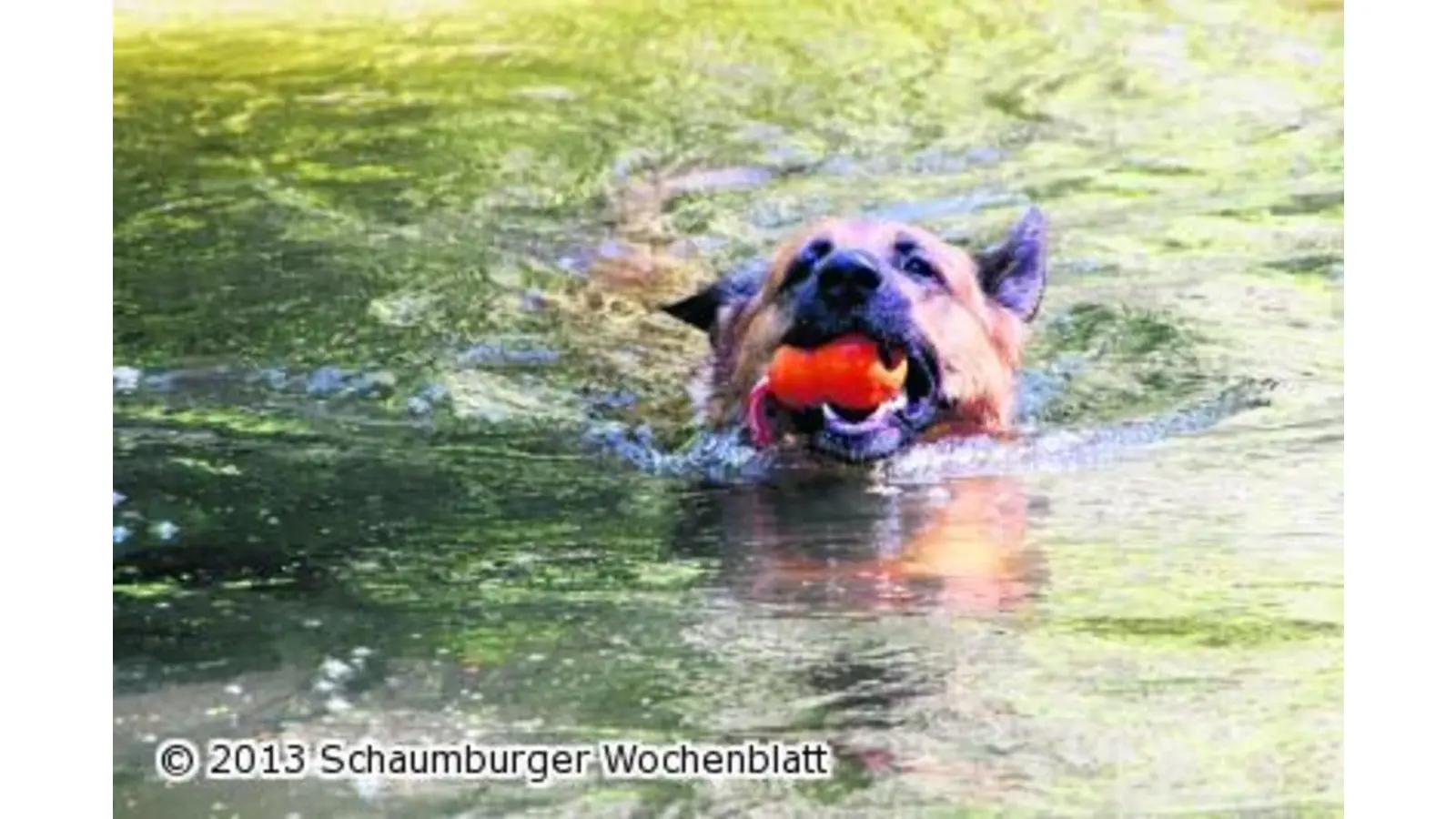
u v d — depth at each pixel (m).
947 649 12.95
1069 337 17.88
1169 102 22.72
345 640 13.20
